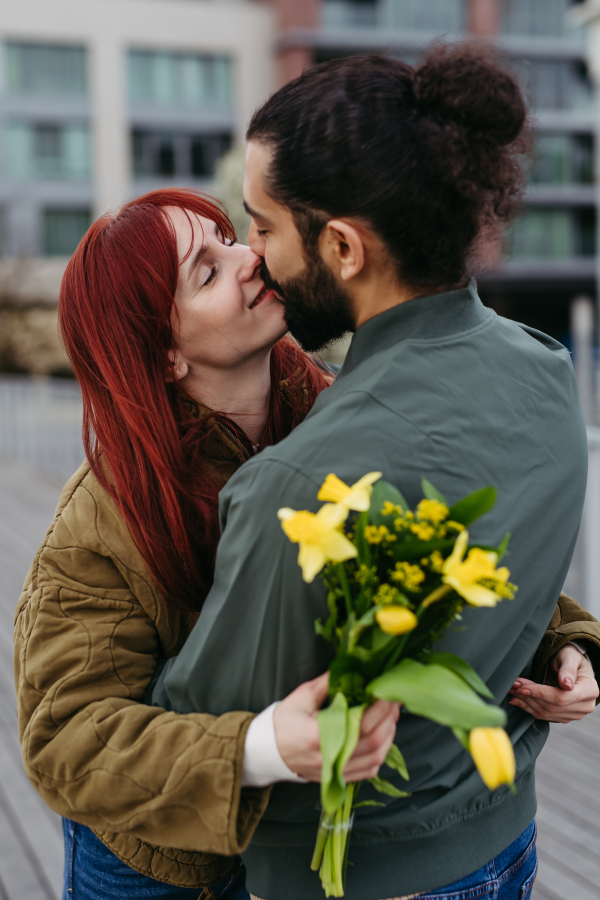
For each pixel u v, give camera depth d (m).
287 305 0.84
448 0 23.78
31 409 8.77
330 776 0.63
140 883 1.00
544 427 0.82
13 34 21.42
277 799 0.80
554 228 26.16
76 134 22.34
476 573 0.61
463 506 0.64
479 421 0.76
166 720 0.78
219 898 1.07
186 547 0.91
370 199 0.71
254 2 24.03
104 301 0.96
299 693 0.72
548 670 0.98
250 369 1.06
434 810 0.78
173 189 1.02
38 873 2.10
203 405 1.03
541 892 1.94
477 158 0.71
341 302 0.80
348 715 0.66
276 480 0.72
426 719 0.77
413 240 0.73
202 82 23.00
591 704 0.92
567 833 2.18
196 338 1.00
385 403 0.73
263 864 0.83
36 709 0.84
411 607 0.65
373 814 0.77
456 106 0.70
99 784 0.77
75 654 0.84
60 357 19.28
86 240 1.00
